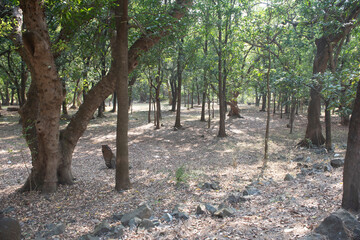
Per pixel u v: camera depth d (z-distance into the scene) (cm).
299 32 1277
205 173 920
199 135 1825
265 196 606
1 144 1444
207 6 1450
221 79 1714
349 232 339
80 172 980
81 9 599
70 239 452
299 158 1084
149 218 512
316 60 1267
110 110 3288
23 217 567
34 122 748
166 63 2016
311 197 548
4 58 2236
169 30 754
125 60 689
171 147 1498
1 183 848
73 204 639
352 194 431
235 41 1503
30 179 740
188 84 2648
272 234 389
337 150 1195
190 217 504
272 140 1583
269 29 1106
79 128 791
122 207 602
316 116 1330
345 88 891
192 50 1716
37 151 746
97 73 1130
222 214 491
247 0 1427
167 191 715
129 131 1991
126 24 677
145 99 4884
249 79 1552
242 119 2481
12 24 764
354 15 1100
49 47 613
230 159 1164
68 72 840
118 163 735
